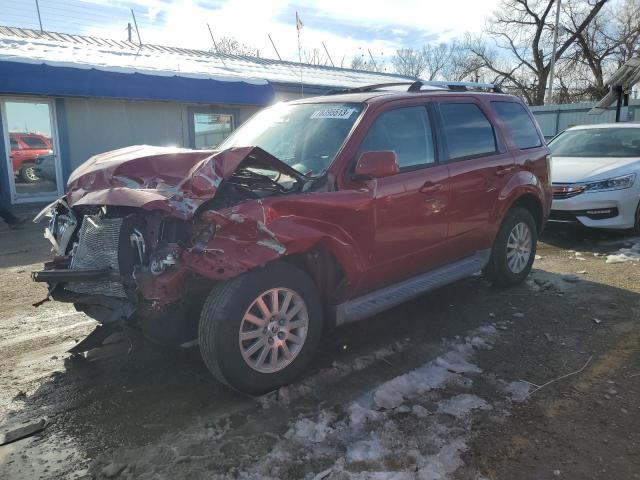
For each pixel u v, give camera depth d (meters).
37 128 11.80
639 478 2.61
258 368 3.30
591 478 2.62
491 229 5.09
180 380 3.64
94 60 12.76
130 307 3.23
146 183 3.61
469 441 2.91
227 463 2.75
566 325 4.55
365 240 3.79
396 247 4.07
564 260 6.75
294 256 3.62
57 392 3.50
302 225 3.38
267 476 2.64
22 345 4.27
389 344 4.20
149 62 14.18
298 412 3.23
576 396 3.38
